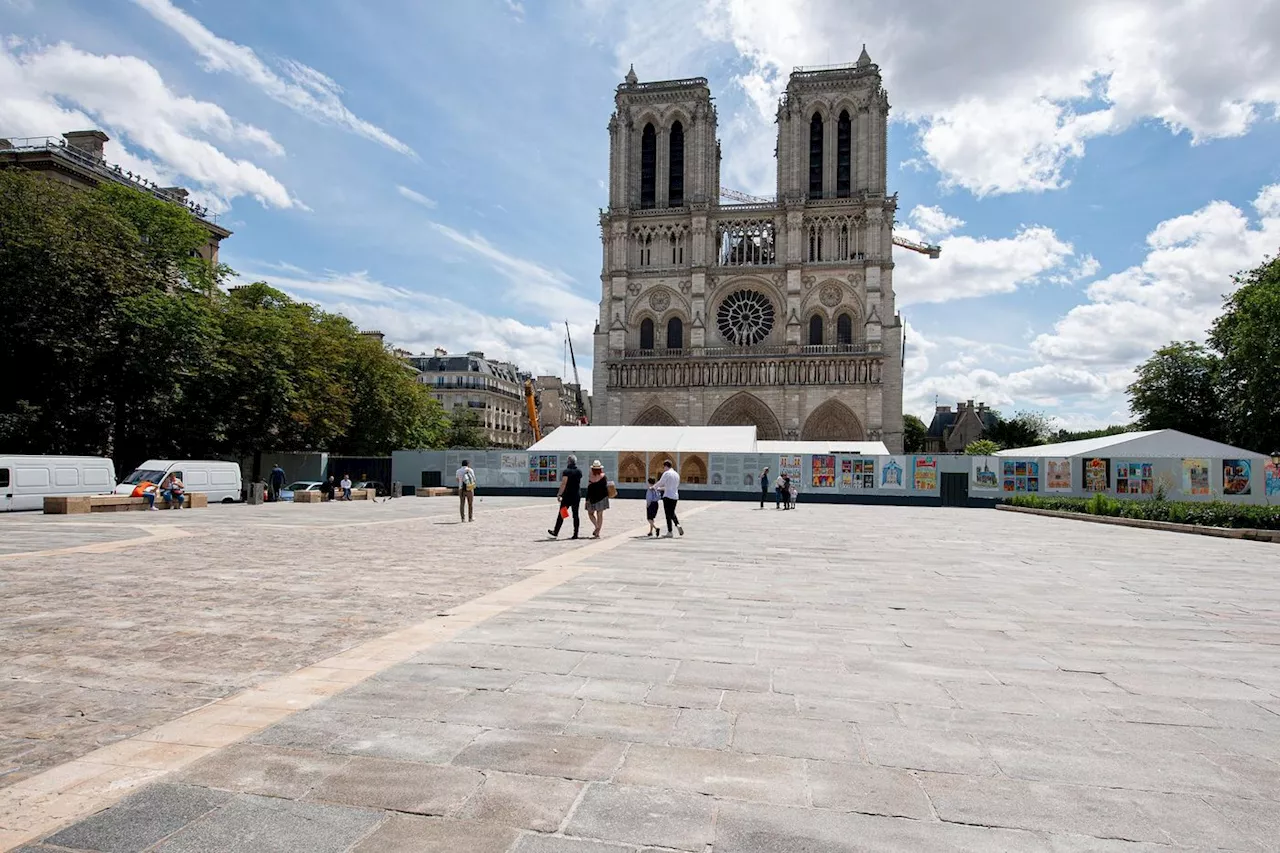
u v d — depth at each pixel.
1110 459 51.69
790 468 59.16
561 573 15.27
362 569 15.80
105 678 7.75
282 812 4.78
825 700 7.20
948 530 31.19
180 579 14.16
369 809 4.84
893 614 11.58
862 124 100.50
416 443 81.88
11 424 40.09
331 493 55.19
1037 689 7.69
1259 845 4.54
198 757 5.62
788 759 5.75
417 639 9.36
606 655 8.70
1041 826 4.74
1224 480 49.28
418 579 14.43
